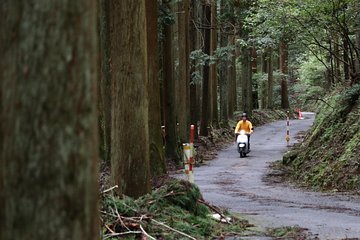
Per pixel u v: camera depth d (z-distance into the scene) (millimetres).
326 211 11453
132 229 7512
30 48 2350
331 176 16500
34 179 2311
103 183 12094
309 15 20578
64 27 2385
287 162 22047
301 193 15320
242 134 27781
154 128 17781
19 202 2303
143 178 9812
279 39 23094
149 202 8836
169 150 23859
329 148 19031
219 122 38906
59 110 2355
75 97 2391
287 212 11312
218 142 34250
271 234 8469
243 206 12438
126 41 9750
